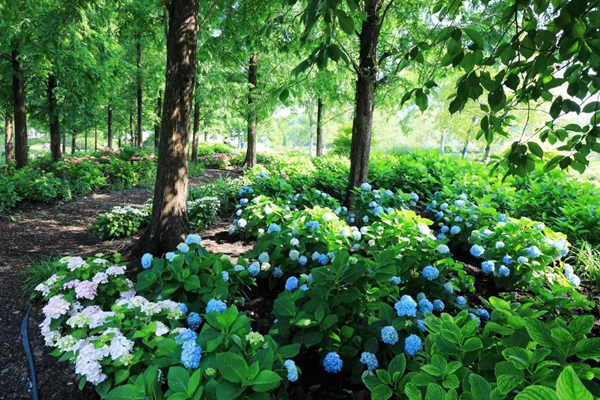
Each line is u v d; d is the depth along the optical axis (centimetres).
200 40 782
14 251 449
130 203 784
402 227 345
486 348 165
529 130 1370
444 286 269
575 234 454
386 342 194
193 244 321
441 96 1638
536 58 159
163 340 186
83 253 443
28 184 718
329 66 755
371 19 527
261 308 295
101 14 639
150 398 152
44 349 252
